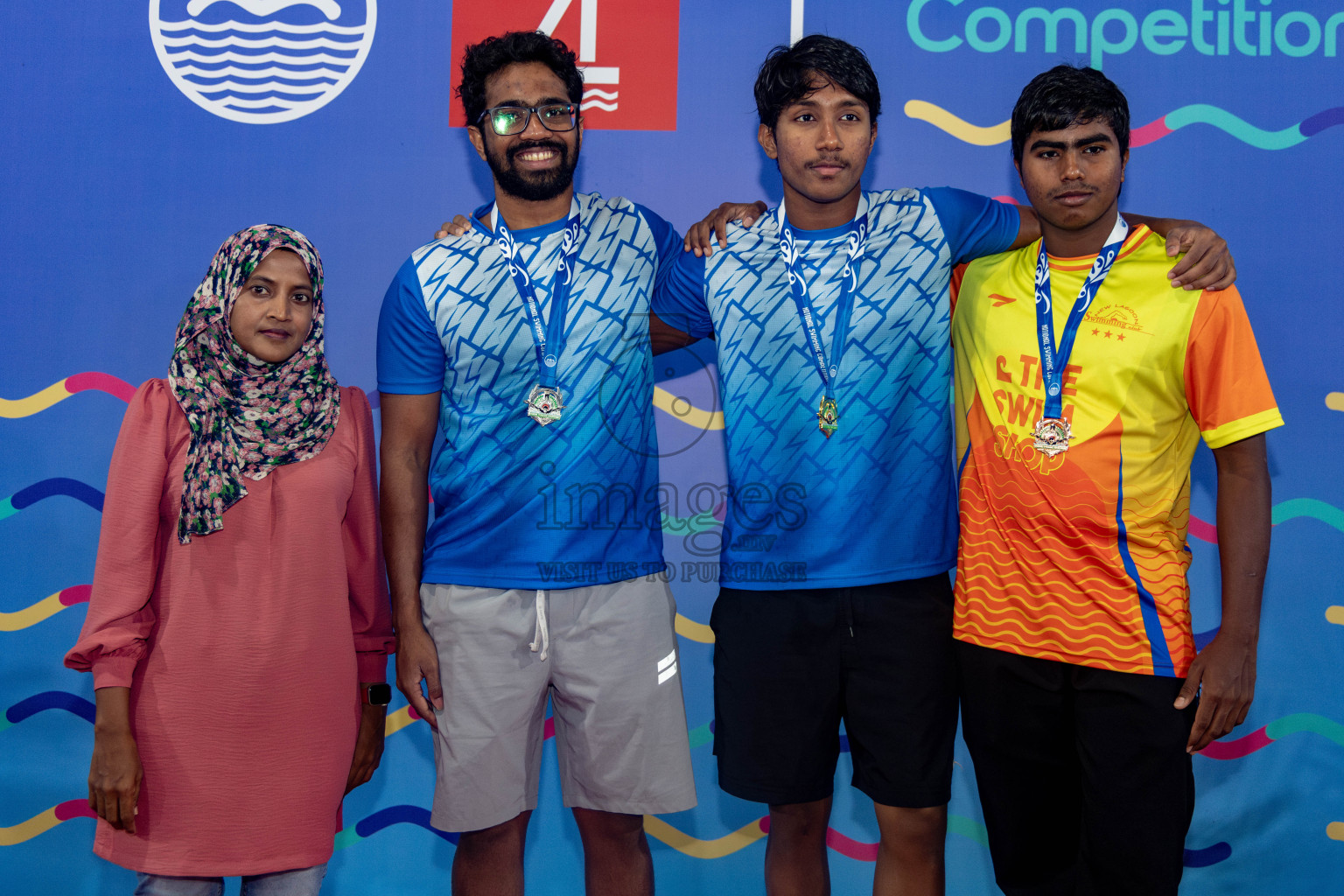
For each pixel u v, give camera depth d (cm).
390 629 171
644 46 205
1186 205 201
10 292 206
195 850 143
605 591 164
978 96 203
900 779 160
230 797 145
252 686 146
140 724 144
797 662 163
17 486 205
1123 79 202
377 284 205
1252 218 201
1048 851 166
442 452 171
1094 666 151
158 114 207
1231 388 147
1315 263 200
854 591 161
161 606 148
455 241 172
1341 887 199
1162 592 150
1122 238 155
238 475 149
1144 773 149
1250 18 202
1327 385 199
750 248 170
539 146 162
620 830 171
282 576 149
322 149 206
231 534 149
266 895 149
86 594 204
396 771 204
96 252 206
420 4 206
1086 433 151
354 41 206
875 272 164
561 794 204
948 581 168
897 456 162
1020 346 158
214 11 206
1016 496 155
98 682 141
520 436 165
